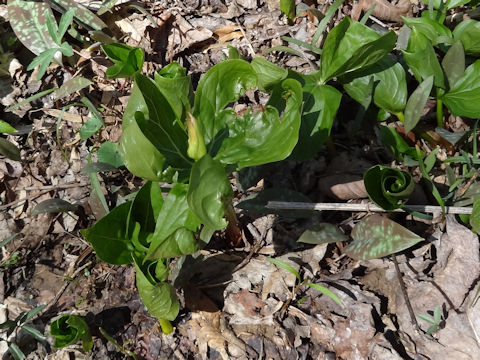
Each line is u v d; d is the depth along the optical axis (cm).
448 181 69
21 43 84
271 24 85
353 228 63
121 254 55
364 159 73
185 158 53
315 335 61
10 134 78
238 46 84
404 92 68
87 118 79
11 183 75
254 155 54
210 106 55
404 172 58
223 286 65
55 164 76
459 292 61
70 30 83
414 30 66
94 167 65
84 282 67
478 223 59
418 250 65
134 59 69
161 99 52
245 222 69
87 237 52
